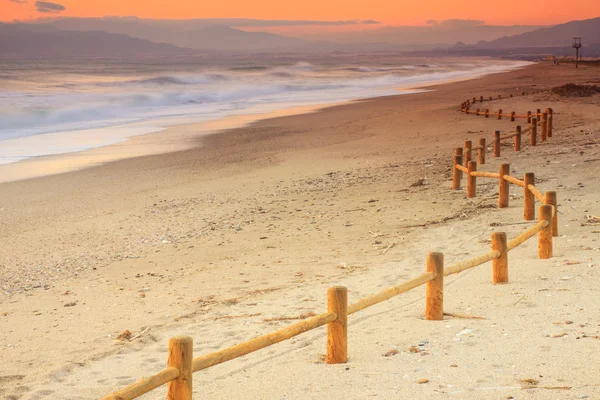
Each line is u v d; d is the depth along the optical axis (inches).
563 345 234.2
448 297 330.6
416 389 206.4
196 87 2596.0
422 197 630.5
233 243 517.7
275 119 1537.9
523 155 828.0
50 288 430.0
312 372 235.8
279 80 3250.5
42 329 345.1
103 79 3107.8
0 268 485.4
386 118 1433.3
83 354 301.6
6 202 728.3
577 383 198.7
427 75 3986.2
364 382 218.1
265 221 585.0
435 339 259.9
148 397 243.4
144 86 2623.0
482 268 388.2
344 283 390.9
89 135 1296.8
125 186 805.2
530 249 417.4
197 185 794.8
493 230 482.6
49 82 2755.9
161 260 483.8
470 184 608.1
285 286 396.5
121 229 592.7
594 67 3993.6
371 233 514.3
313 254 469.1
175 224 599.5
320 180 771.4
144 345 309.6
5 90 2242.9
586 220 475.8
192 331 321.1
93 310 374.6
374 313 319.6
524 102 1558.8
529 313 282.2
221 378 246.4
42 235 583.5
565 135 998.4
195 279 426.3
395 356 243.1
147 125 1461.6
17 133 1321.4
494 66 5787.4
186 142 1186.0
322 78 3516.2
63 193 771.4
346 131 1257.4
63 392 255.3
